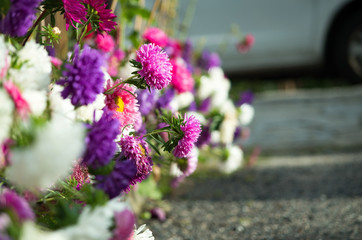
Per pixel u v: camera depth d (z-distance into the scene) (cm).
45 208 93
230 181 286
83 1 112
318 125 432
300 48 553
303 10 546
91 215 77
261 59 559
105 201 82
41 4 106
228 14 542
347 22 567
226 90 284
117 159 108
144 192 219
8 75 82
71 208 84
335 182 271
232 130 262
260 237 192
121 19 224
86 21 116
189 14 491
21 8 87
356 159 322
